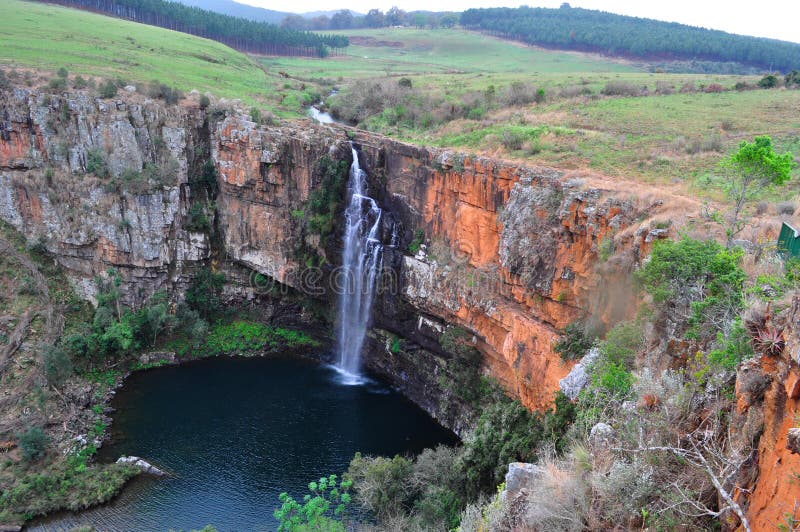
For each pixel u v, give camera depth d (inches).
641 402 774.5
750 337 621.9
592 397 945.5
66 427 1755.7
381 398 2082.9
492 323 1710.1
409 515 1369.3
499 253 1665.8
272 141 2234.3
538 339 1493.6
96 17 4335.6
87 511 1472.7
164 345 2273.6
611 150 1913.1
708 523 573.0
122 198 2194.9
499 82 3403.1
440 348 2012.8
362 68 4945.9
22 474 1553.9
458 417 1870.1
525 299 1573.6
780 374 501.4
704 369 729.6
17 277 2124.8
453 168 1834.4
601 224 1347.2
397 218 2154.3
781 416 494.0
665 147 1888.5
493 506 864.9
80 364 2022.6
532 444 1263.5
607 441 748.6
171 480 1594.5
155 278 2314.2
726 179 1480.1
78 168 2194.9
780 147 1781.5
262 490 1568.7
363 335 2288.4
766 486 489.1
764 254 933.2
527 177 1609.3
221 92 2906.0
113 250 2206.0
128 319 2186.3
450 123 2596.0
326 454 1732.3
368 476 1418.6
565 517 661.3
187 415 1905.8
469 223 1814.7
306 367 2308.1
